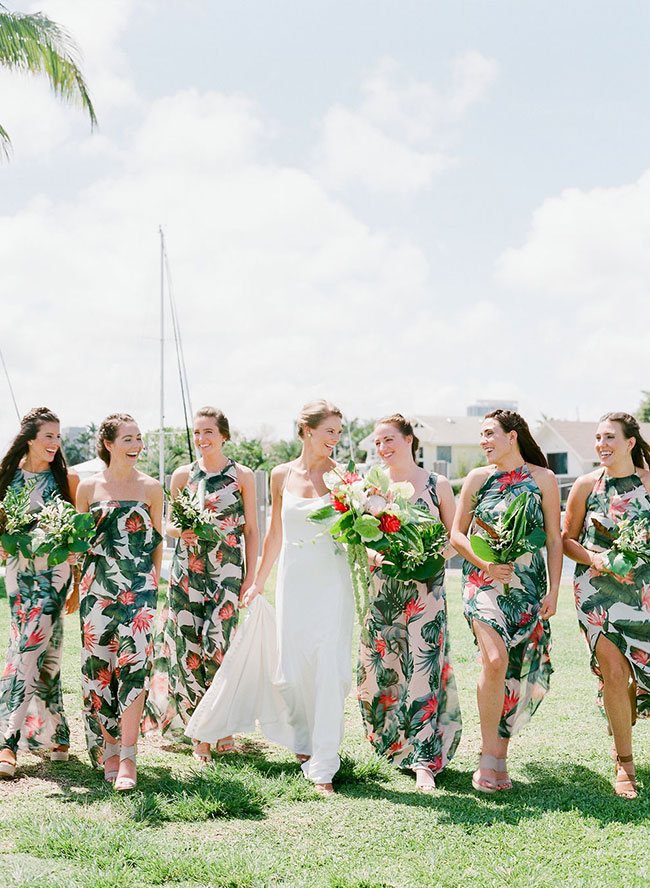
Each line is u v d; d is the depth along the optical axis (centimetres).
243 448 5566
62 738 485
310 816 396
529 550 430
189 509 501
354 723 572
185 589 519
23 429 495
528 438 456
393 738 477
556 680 684
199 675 518
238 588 521
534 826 382
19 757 490
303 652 463
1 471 496
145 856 344
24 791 430
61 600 484
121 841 358
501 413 457
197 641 518
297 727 481
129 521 471
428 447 5609
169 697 524
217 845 359
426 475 491
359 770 452
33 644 468
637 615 438
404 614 475
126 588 464
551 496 450
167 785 430
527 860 347
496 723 435
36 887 314
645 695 452
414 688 460
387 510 445
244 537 527
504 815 397
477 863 345
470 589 453
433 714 457
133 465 486
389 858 350
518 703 445
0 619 941
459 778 456
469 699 629
